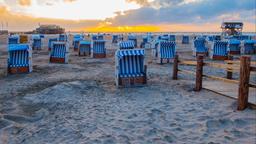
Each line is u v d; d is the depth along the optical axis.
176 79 11.92
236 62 11.19
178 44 45.28
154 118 6.61
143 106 7.70
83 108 7.71
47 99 8.79
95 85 10.80
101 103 8.19
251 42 26.56
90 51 24.56
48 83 11.46
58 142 5.44
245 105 6.80
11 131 6.19
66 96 9.09
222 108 7.09
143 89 9.97
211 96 8.48
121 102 8.24
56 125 6.39
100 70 15.08
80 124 6.36
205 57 22.14
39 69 15.47
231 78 11.63
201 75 9.38
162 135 5.54
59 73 14.08
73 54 25.53
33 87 10.74
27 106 8.16
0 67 16.50
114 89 10.13
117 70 10.37
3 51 29.23
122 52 10.32
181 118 6.52
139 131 5.80
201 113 6.78
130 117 6.75
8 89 10.43
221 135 5.40
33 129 6.24
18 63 14.13
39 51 29.44
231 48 26.30
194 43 23.91
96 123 6.39
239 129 5.63
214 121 6.11
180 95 8.85
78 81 11.24
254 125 5.76
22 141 5.59
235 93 8.55
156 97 8.72
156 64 17.81
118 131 5.84
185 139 5.31
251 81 11.18
